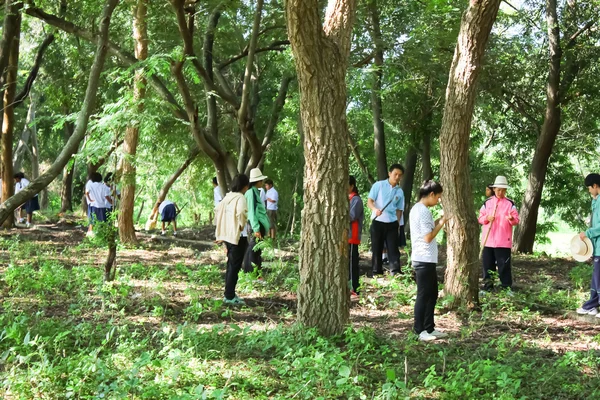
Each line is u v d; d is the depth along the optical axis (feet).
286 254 52.19
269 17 55.16
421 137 73.51
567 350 26.12
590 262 54.85
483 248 38.24
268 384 20.18
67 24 40.65
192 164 90.33
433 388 19.80
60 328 24.89
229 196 33.42
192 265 47.32
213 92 44.80
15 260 45.39
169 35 52.13
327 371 19.75
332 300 25.85
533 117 75.10
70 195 110.11
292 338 24.29
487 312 31.12
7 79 68.49
